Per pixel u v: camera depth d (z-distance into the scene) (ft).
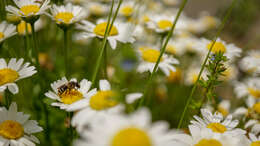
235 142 1.31
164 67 1.75
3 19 1.63
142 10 2.07
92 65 1.88
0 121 1.37
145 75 1.78
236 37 3.51
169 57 1.84
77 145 1.11
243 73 2.20
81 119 1.30
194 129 1.33
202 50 1.78
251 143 1.37
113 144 1.11
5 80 1.39
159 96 2.04
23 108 1.66
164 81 2.07
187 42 2.15
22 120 1.39
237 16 3.23
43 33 2.09
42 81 1.56
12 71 1.41
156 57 1.77
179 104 2.11
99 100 1.30
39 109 1.71
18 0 1.51
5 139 1.35
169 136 1.13
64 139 1.67
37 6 1.51
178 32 1.96
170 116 2.04
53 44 2.06
